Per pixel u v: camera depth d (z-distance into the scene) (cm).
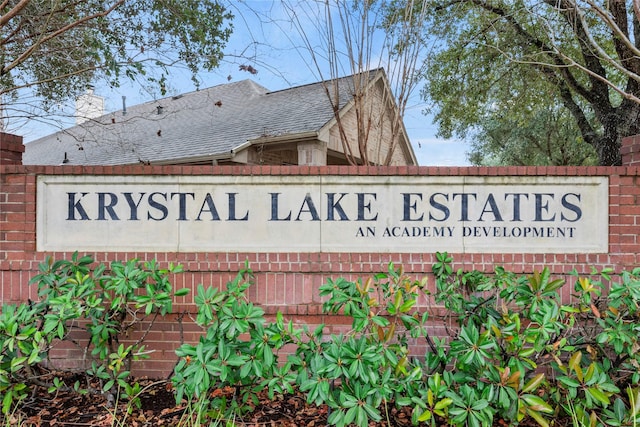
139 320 379
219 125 1336
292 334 320
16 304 410
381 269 420
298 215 427
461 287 412
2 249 425
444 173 420
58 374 407
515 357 297
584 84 1120
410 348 411
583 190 417
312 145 1014
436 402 292
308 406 365
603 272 367
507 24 981
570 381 290
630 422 287
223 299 346
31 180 429
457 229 423
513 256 415
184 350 304
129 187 430
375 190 426
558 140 1681
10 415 330
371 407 279
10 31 565
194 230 429
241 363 296
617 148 996
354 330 313
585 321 358
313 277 422
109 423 332
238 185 429
